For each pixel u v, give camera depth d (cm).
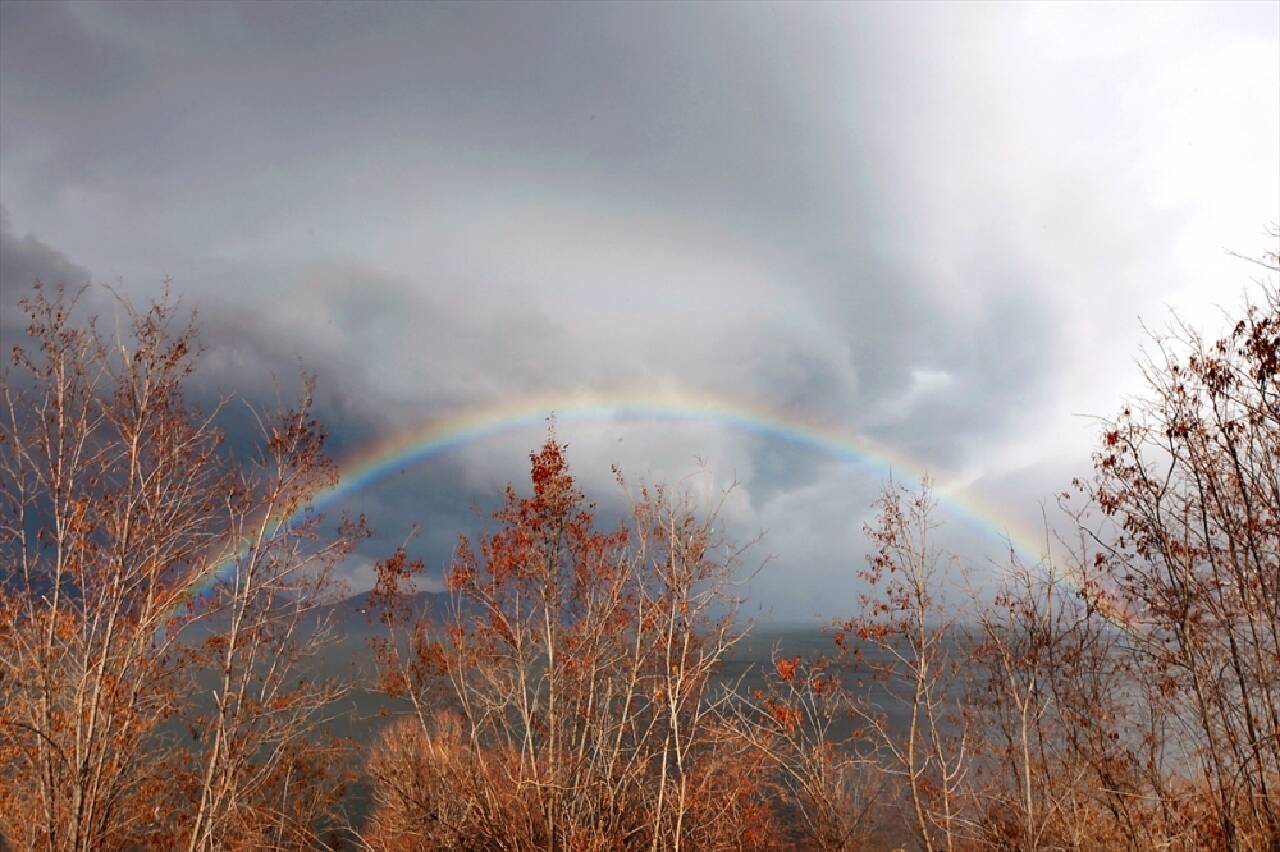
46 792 1372
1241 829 1059
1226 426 1047
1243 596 1045
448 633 1659
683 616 1479
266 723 1639
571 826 1496
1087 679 1252
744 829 1659
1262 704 1080
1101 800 1234
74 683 1423
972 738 1464
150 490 1485
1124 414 1163
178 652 1549
